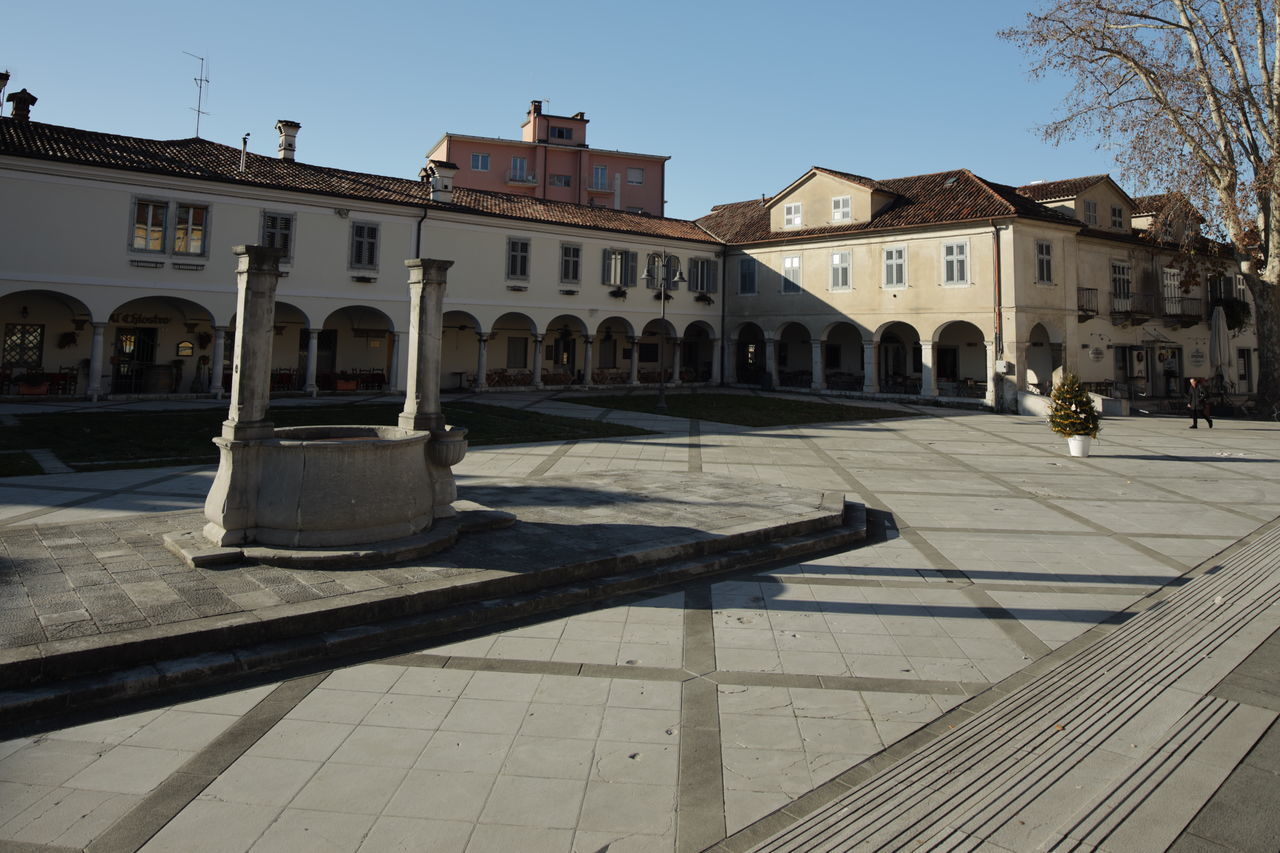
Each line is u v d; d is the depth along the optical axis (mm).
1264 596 7348
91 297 23531
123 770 3965
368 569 6852
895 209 33688
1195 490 13508
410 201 29391
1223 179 27500
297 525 6988
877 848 3400
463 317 33312
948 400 31000
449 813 3633
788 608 6930
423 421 8180
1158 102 26047
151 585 6195
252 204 26203
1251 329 39500
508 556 7461
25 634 5078
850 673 5457
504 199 34281
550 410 25562
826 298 35031
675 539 8344
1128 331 33906
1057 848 3412
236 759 4102
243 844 3355
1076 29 25766
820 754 4281
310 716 4625
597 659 5648
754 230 39156
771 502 10672
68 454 14422
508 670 5402
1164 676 5434
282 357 29625
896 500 12344
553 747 4305
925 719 4742
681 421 23922
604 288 35188
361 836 3432
